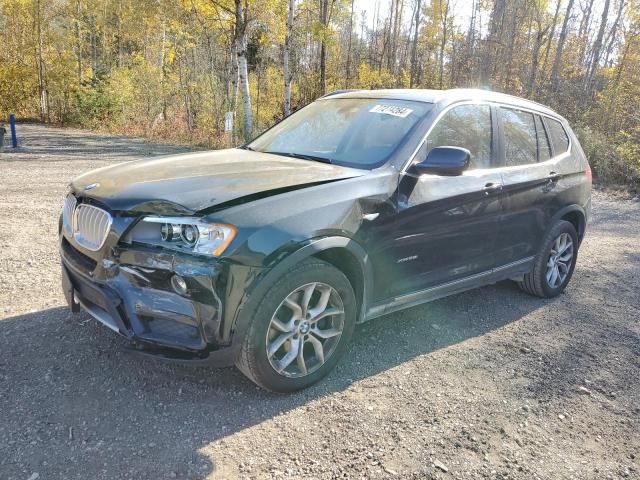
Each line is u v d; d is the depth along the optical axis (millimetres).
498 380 3352
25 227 6133
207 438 2568
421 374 3350
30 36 31672
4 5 30641
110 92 28156
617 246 7168
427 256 3555
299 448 2547
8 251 5180
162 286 2594
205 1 19141
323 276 2912
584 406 3133
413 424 2807
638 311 4781
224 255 2537
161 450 2457
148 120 25766
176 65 29281
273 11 19906
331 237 2898
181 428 2629
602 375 3533
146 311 2633
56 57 31500
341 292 3043
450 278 3814
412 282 3527
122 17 34250
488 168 4004
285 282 2746
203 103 23438
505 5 25891
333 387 3119
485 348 3793
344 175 3158
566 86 26172
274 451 2510
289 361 2904
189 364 2641
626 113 18859
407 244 3373
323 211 2877
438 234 3561
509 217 4148
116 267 2703
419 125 3580
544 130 4773
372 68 35938
